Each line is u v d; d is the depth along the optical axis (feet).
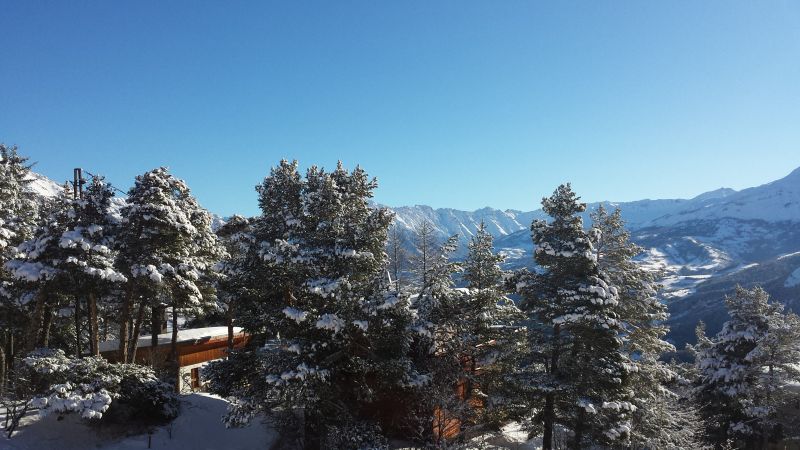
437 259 83.92
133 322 107.86
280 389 64.18
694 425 98.12
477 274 87.35
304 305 70.03
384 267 77.20
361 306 65.41
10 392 73.82
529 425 82.64
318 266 67.87
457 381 81.15
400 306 65.36
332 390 69.97
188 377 111.65
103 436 68.64
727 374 116.88
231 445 76.89
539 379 74.13
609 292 71.67
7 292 80.18
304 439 75.56
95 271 70.59
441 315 76.07
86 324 104.88
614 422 75.36
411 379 68.23
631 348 90.12
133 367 72.90
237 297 78.28
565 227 73.61
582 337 74.79
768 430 121.70
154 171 80.48
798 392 127.34
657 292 92.38
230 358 78.48
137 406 75.25
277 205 76.33
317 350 65.51
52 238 71.82
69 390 63.26
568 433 87.56
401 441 84.07
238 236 77.20
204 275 98.53
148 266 75.87
